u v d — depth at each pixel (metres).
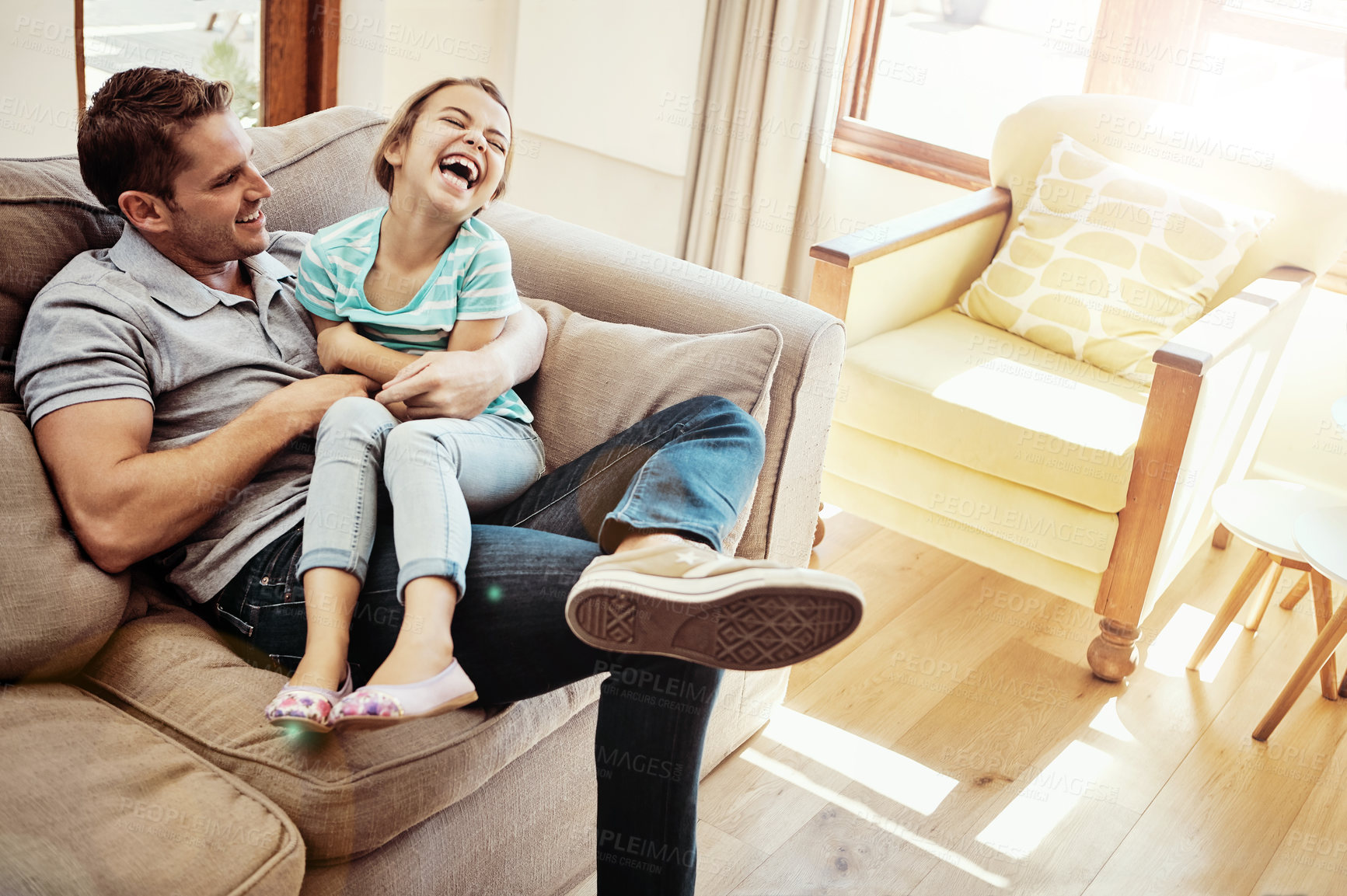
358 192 1.63
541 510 1.29
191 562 1.17
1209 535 2.23
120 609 1.09
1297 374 2.47
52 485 1.09
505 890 1.28
